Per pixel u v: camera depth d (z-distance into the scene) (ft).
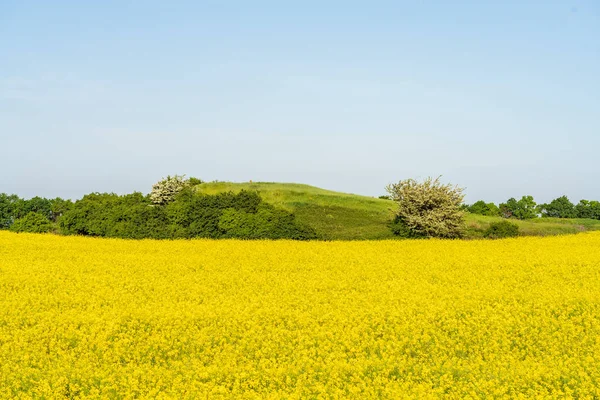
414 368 44.06
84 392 41.09
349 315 59.72
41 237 134.82
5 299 68.54
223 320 57.77
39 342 51.42
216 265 94.84
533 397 38.70
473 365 44.57
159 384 41.52
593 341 51.26
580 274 86.07
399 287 75.41
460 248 119.96
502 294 70.54
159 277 84.58
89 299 68.28
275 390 40.78
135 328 56.59
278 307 63.82
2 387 41.22
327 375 43.34
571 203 332.19
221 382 42.78
